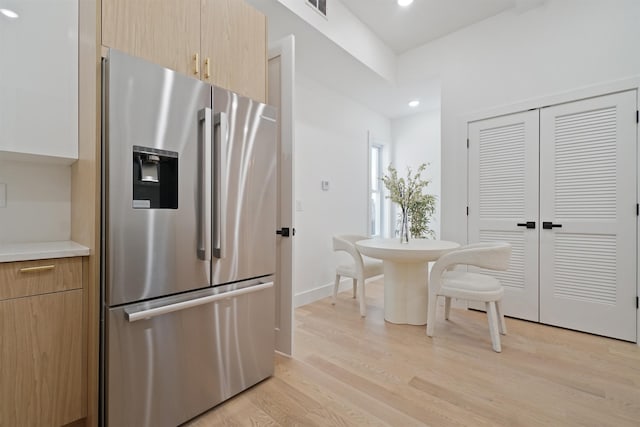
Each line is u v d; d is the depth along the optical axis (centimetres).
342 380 174
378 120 464
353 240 350
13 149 135
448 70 323
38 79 142
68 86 148
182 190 136
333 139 375
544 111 262
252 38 183
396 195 292
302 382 172
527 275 270
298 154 327
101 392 119
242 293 158
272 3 217
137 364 123
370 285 414
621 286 228
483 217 296
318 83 352
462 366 189
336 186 380
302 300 326
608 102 233
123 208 118
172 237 133
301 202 330
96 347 118
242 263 161
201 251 142
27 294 111
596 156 238
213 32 162
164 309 127
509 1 273
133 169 122
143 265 124
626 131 226
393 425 136
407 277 265
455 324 263
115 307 117
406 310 265
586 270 242
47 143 142
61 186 160
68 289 120
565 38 254
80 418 123
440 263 231
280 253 212
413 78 352
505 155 283
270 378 176
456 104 316
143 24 134
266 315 175
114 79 116
